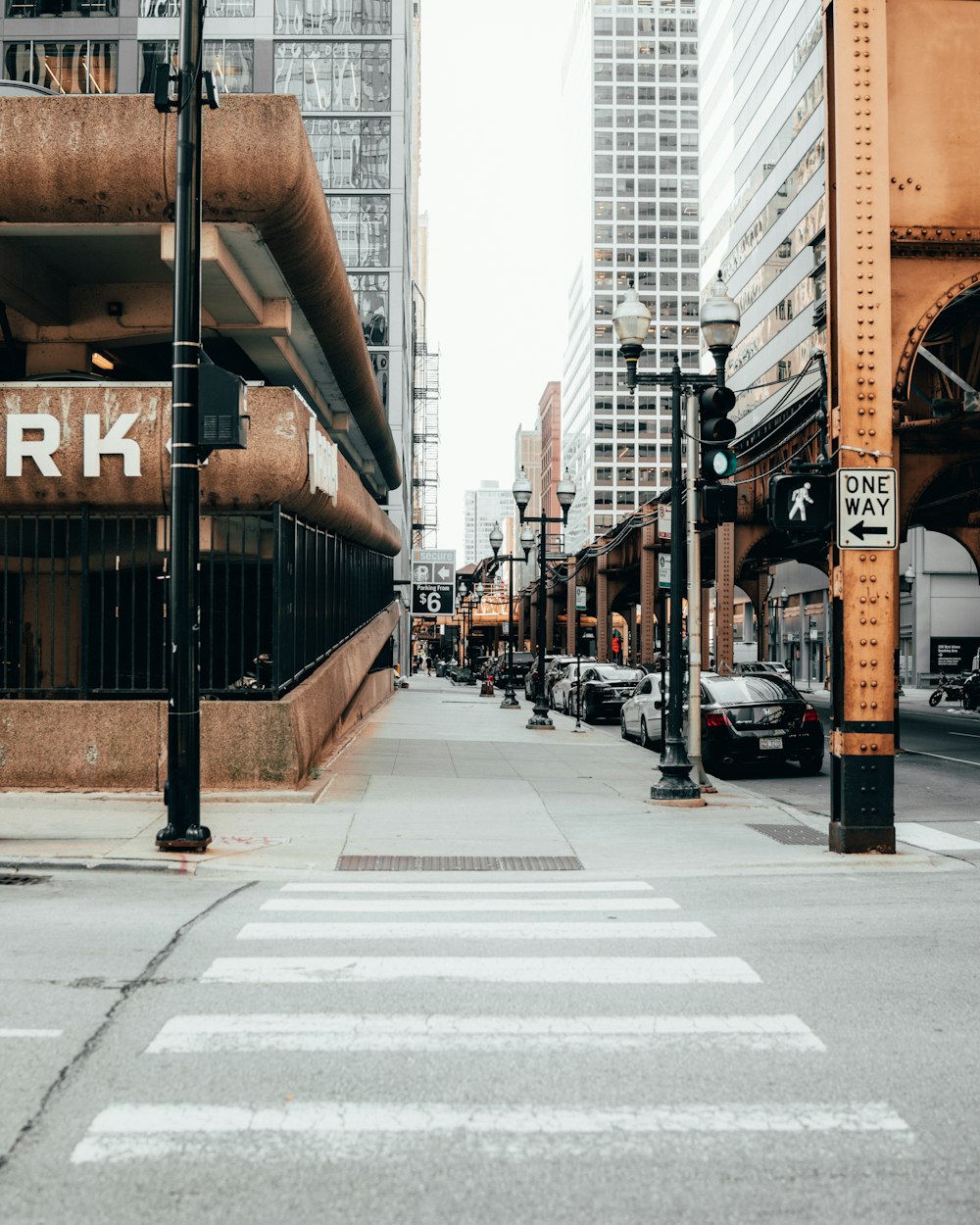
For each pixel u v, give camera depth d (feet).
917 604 187.32
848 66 34.40
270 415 44.86
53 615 45.11
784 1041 17.16
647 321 47.67
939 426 78.13
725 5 260.01
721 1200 12.03
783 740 59.36
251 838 35.78
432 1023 17.90
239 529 49.62
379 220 187.52
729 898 28.14
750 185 235.61
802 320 194.70
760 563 201.46
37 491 44.32
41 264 54.90
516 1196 12.08
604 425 527.81
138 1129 13.71
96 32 163.12
